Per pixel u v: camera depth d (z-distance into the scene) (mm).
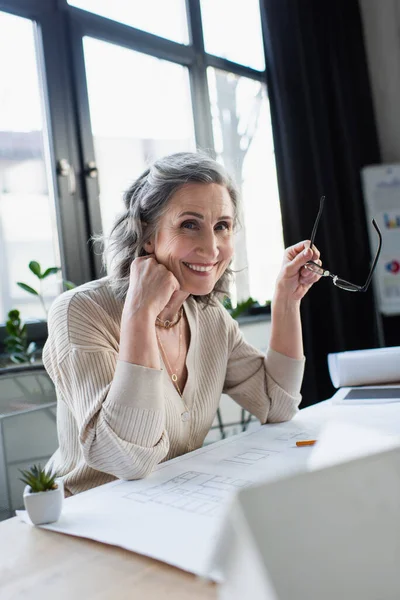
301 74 2959
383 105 3551
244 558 327
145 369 860
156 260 1077
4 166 2133
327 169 3039
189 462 868
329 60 3248
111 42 2498
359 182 3312
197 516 632
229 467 821
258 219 3104
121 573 514
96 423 867
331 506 344
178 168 1036
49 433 1925
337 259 3004
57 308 1041
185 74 2869
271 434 1021
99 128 2434
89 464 886
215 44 3002
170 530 596
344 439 849
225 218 1056
